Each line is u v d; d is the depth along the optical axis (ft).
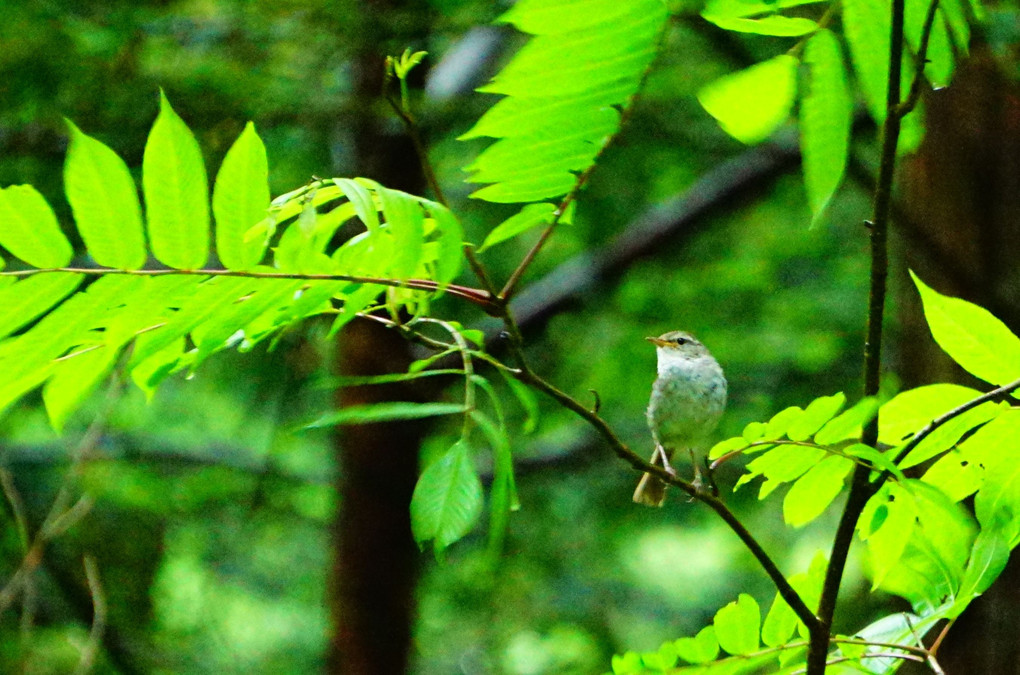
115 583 48.14
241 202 11.21
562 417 54.19
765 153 44.39
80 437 49.90
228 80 35.65
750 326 55.01
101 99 35.65
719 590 65.92
